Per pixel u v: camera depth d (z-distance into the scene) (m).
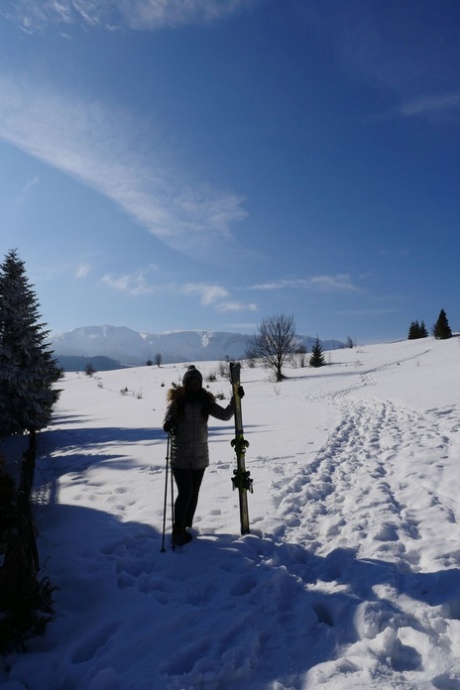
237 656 3.19
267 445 12.47
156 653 3.32
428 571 4.31
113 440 16.81
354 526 5.63
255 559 4.93
